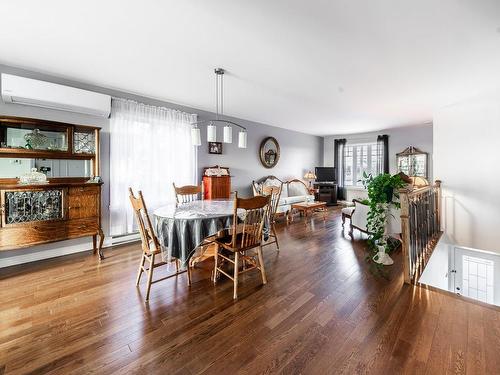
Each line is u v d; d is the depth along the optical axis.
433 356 1.48
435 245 3.60
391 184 2.88
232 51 2.40
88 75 3.04
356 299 2.14
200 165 4.71
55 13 1.82
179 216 2.26
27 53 2.47
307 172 7.57
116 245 3.64
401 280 2.51
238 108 4.60
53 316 1.88
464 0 1.65
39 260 3.03
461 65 2.68
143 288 2.34
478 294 4.13
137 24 1.96
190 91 3.63
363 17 1.85
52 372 1.36
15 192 2.60
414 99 3.92
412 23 1.92
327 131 7.17
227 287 2.38
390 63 2.63
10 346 1.55
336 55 2.46
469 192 4.01
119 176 3.60
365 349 1.54
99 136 3.33
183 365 1.42
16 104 2.86
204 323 1.81
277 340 1.62
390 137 6.77
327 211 6.50
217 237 2.55
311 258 3.14
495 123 3.75
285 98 3.93
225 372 1.37
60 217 2.88
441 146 4.30
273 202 3.49
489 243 3.86
